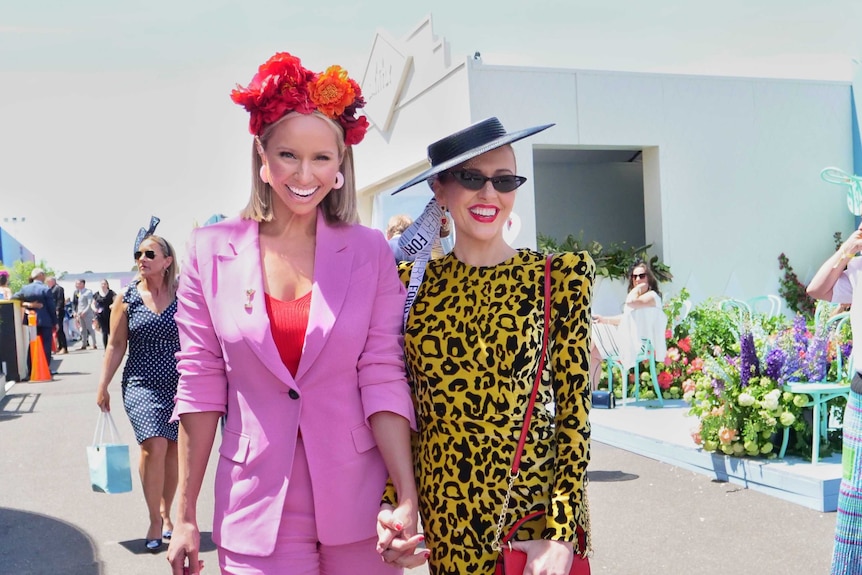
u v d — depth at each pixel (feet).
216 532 7.93
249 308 7.83
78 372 59.16
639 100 43.50
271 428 7.75
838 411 20.61
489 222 7.91
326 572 7.97
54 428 33.86
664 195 44.01
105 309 76.64
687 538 16.31
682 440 22.98
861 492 10.49
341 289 7.98
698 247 44.55
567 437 7.38
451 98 42.78
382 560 8.00
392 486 7.87
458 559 7.41
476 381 7.52
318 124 7.94
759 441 20.35
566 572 6.91
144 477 17.49
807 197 46.65
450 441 7.57
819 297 12.54
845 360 21.25
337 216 8.38
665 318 29.71
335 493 7.74
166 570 16.17
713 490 19.62
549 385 7.63
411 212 50.90
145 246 17.16
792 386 19.40
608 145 43.04
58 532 19.03
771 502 18.43
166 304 17.56
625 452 24.38
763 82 45.73
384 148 53.36
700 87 44.57
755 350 20.72
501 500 7.38
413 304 8.08
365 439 7.93
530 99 41.60
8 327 52.44
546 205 55.52
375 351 7.97
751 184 45.57
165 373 17.48
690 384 26.94
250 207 8.30
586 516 7.42
